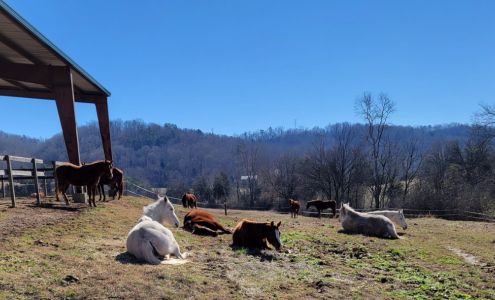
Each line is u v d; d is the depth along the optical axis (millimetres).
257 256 10055
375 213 20031
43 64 17125
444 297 7895
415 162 58438
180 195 71125
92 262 7727
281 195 65375
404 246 13609
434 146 58531
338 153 57812
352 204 58312
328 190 59875
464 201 40906
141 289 6531
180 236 11633
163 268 7781
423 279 9117
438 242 15414
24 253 7898
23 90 22391
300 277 8430
